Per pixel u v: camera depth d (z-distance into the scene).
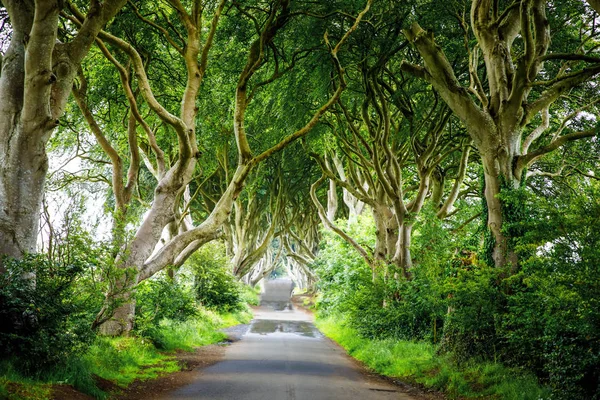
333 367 14.34
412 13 17.27
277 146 14.95
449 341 13.62
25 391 7.05
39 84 9.38
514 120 13.98
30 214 9.79
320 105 20.75
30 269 8.88
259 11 17.52
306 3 16.30
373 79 18.44
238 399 9.06
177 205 20.08
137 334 14.98
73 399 7.62
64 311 8.97
